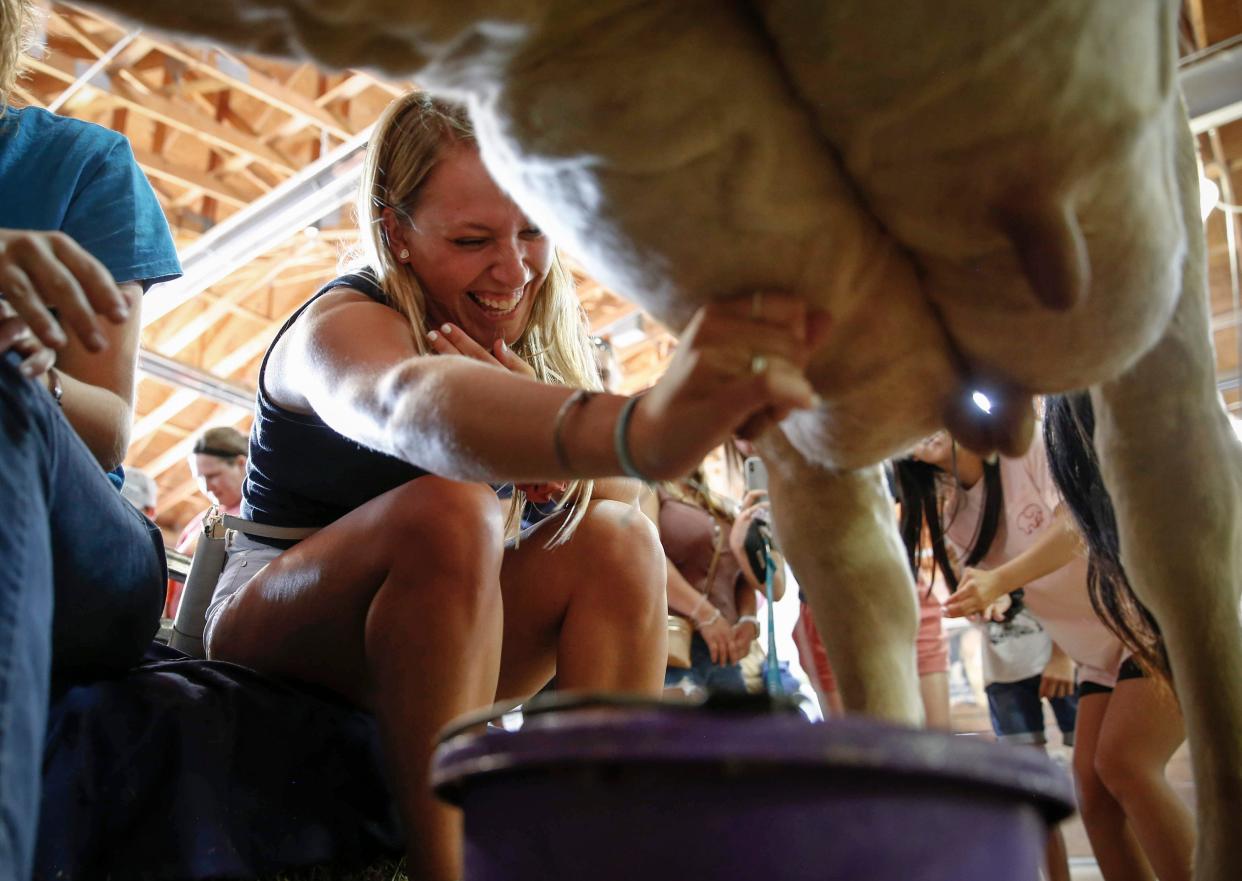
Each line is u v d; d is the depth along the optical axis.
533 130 0.68
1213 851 1.01
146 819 1.18
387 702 1.20
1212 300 5.89
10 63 1.35
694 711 0.62
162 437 10.32
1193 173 1.07
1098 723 2.29
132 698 1.21
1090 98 0.66
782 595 2.56
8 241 0.81
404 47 0.64
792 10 0.65
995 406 0.92
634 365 10.73
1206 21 4.33
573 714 0.61
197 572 1.59
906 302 0.81
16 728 0.71
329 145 7.40
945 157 0.68
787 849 0.55
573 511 1.43
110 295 0.82
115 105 7.14
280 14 0.61
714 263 0.71
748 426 0.73
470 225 1.38
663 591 1.44
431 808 1.17
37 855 1.09
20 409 0.83
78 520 1.05
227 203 8.30
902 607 1.12
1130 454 1.09
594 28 0.64
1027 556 2.22
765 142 0.68
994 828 0.59
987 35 0.62
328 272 9.02
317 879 1.31
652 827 0.56
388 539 1.24
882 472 1.14
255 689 1.33
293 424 1.42
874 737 0.54
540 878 0.59
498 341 1.26
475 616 1.20
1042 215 0.69
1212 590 1.06
